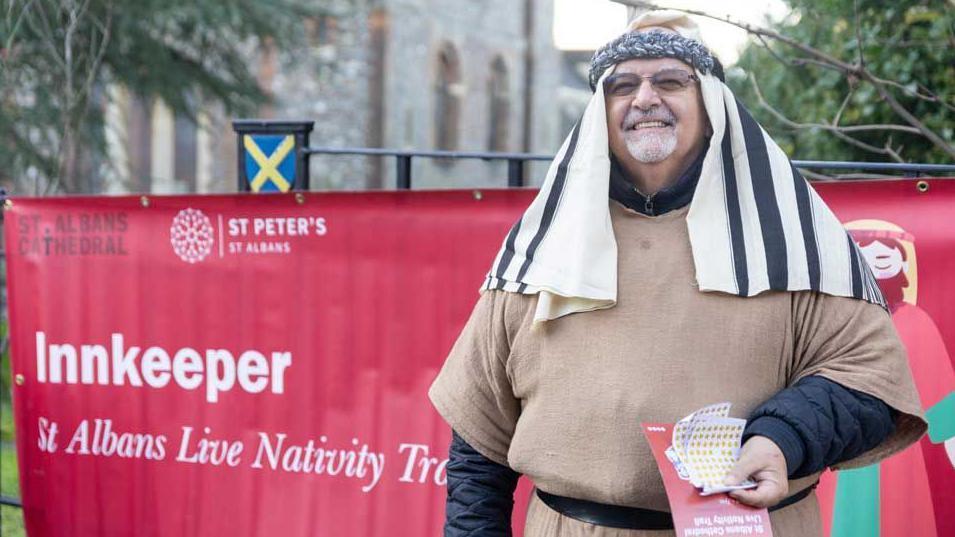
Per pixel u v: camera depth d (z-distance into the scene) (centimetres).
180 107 992
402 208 318
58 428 358
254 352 335
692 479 172
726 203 187
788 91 519
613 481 185
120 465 352
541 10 2458
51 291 356
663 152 190
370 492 325
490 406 207
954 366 271
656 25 200
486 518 207
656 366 184
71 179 960
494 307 203
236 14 941
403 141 1945
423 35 2005
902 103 445
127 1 823
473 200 312
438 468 318
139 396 349
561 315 191
